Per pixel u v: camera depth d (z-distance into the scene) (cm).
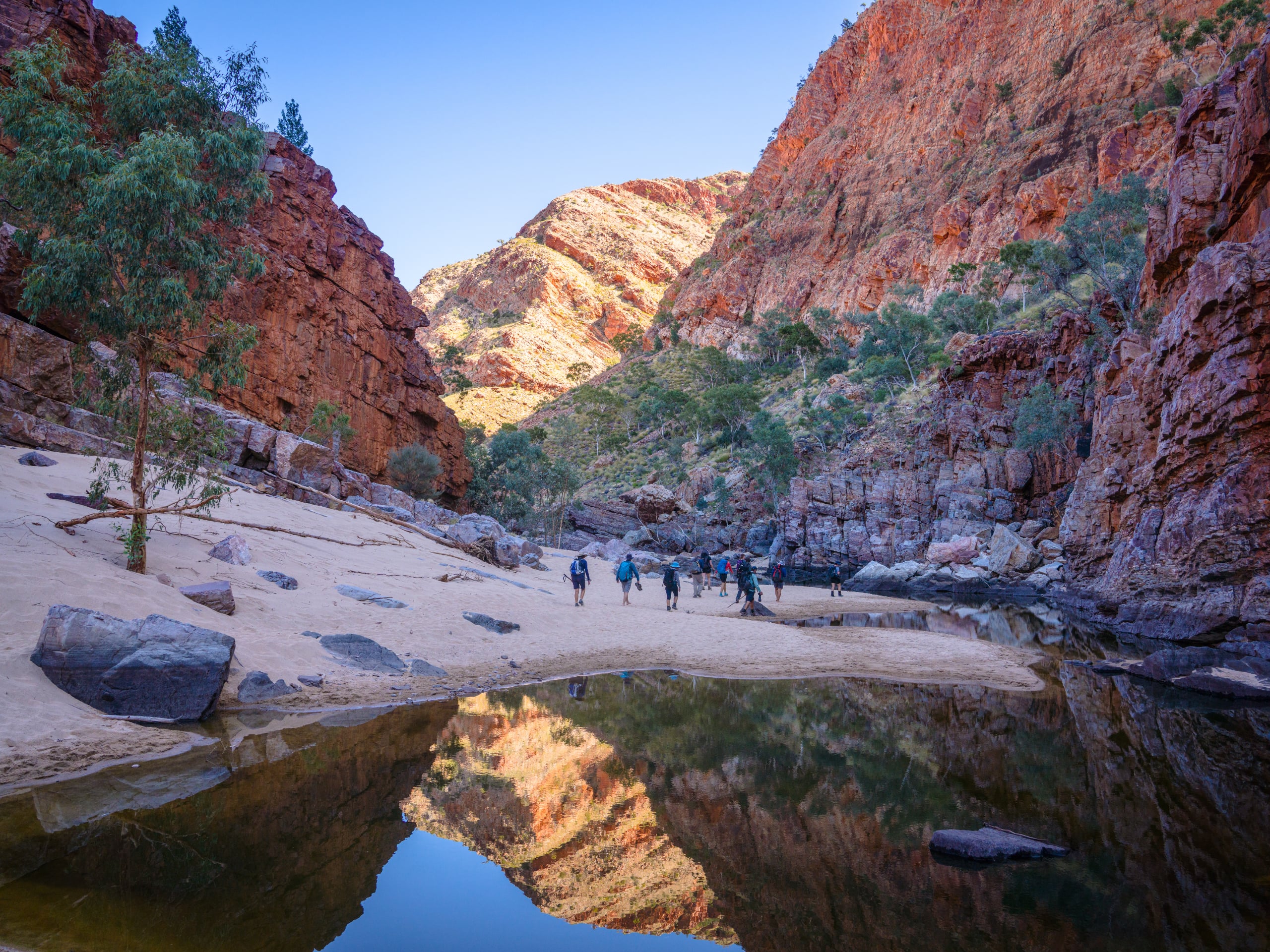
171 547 1327
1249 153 2175
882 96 18488
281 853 541
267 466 2550
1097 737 930
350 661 1123
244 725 849
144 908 445
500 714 991
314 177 4741
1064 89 12925
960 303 9150
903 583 4594
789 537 5941
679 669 1362
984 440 5538
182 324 1218
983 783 746
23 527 1072
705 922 450
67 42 2986
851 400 8638
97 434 1914
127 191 1039
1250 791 721
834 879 532
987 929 446
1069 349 5288
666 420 12581
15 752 658
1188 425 2102
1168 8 12131
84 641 799
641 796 706
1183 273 2733
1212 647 1791
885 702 1123
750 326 16500
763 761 822
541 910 476
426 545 2480
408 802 666
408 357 5675
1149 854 566
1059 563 4150
